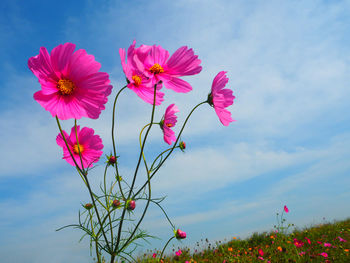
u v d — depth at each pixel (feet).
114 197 0.97
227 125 1.01
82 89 0.78
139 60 0.88
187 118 0.98
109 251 0.92
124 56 0.83
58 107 0.76
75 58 0.76
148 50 0.90
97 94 0.79
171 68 0.93
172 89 0.91
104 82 0.78
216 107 0.98
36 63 0.73
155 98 0.97
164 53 0.94
